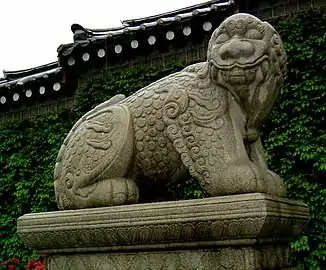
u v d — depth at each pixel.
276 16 5.23
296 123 4.74
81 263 2.08
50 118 6.63
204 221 1.83
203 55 5.68
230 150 1.98
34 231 2.13
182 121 2.06
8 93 6.91
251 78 1.96
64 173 2.18
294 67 4.89
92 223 2.01
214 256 1.85
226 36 2.01
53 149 6.43
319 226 4.58
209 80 2.10
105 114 2.20
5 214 6.64
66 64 6.40
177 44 5.79
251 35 1.97
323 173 4.64
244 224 1.78
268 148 4.80
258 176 1.91
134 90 5.92
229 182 1.92
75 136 2.22
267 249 1.92
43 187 6.37
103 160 2.11
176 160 2.11
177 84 2.15
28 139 6.81
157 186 2.24
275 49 1.99
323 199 4.57
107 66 6.29
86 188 2.12
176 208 1.88
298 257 4.65
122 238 1.97
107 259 2.04
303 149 4.64
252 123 2.04
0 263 6.43
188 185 4.80
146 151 2.13
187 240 1.89
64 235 2.07
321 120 4.73
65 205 2.17
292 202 2.07
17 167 6.72
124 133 2.12
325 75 4.78
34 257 6.17
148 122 2.14
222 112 2.04
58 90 6.56
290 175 4.71
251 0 5.28
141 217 1.93
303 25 4.94
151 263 1.96
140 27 5.72
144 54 6.05
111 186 2.07
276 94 2.03
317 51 4.84
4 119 7.25
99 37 6.11
